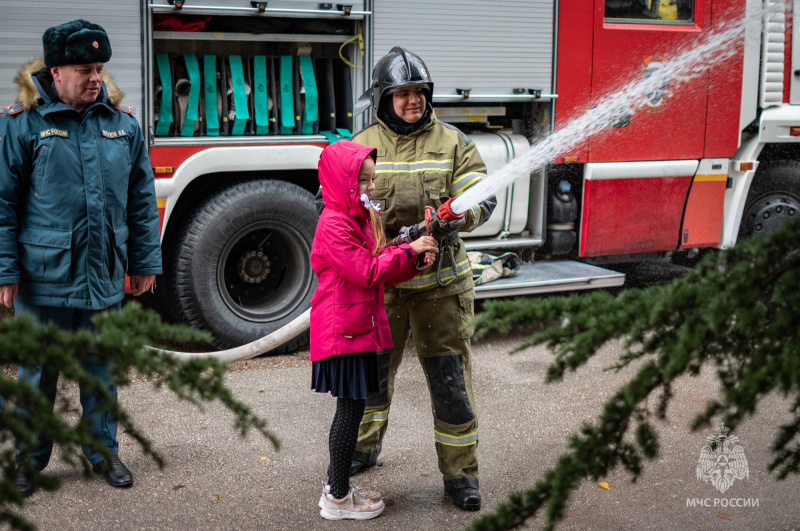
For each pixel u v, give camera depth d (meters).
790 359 1.17
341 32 4.80
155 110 4.49
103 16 4.16
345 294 2.71
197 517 2.95
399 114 2.97
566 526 2.88
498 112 5.39
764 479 3.31
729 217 6.00
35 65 2.96
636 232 5.70
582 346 1.30
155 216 3.28
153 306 5.42
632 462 1.39
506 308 1.36
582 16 5.33
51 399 1.43
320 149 4.80
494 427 3.85
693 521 2.95
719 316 1.20
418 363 4.81
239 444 3.60
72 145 2.95
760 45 5.84
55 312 3.07
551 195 5.59
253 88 4.70
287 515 2.97
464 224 2.86
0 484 1.12
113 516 2.93
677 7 5.61
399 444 3.65
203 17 4.47
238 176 4.87
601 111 5.47
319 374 2.78
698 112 5.73
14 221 2.94
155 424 3.79
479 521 1.33
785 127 5.97
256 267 5.00
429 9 4.90
